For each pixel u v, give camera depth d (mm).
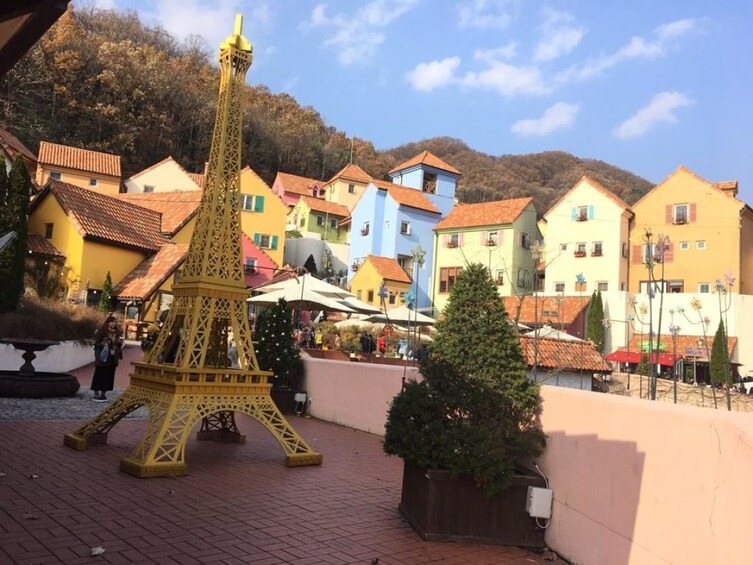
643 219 43812
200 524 5645
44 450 8359
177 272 30438
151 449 7418
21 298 21328
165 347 9188
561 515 5523
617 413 4859
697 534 3773
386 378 11484
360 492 7273
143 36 84750
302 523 5898
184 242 35781
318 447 10023
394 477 8180
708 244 41281
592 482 5090
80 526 5328
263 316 14805
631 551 4465
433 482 5668
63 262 29703
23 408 11883
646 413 4492
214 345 9633
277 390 13781
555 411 5836
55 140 59406
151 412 8102
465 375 6125
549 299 38812
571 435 5504
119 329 14328
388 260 46781
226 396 8406
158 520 5668
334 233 62906
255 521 5855
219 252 8922
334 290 20453
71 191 31531
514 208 45469
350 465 8789
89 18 80000
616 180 84688
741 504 3350
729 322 35000
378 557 5094
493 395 6043
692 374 33156
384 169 95312
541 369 15430
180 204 37938
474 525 5699
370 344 26812
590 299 37656
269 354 14086
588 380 16406
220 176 9188
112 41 75500
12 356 16969
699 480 3812
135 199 40562
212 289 8680
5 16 4801
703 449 3811
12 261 20047
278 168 82000
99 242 30031
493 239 44844
